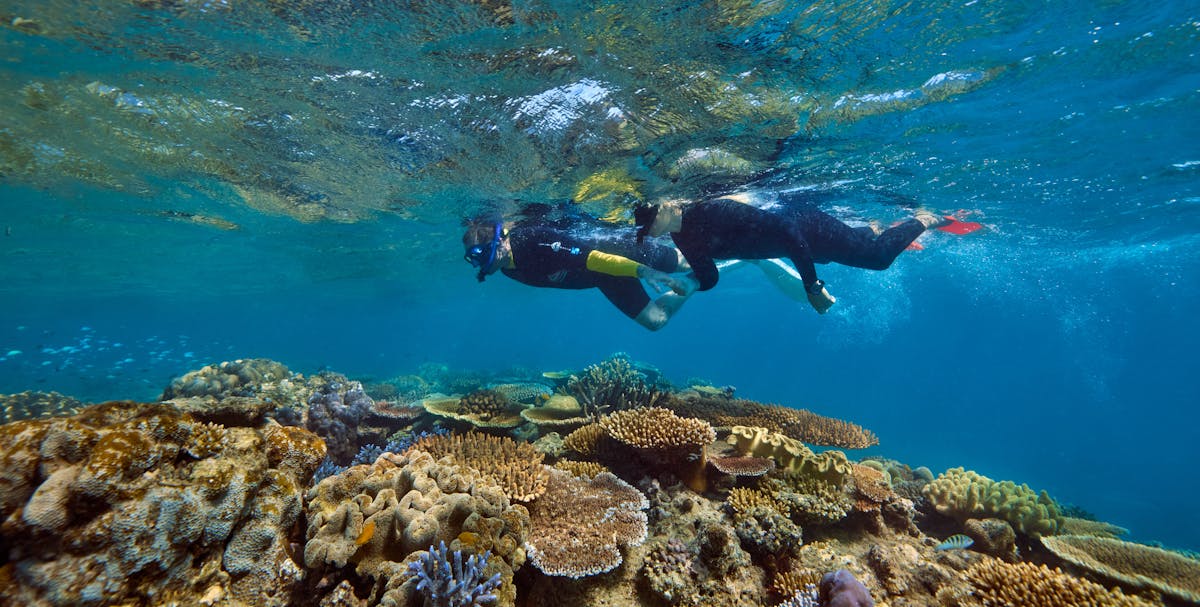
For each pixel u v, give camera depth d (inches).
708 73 230.5
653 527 185.8
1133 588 183.5
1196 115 334.6
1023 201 550.3
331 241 703.1
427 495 139.9
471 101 253.0
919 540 215.9
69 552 91.4
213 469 113.8
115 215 548.7
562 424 279.3
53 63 227.9
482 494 148.1
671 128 280.8
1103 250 948.0
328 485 141.4
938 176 423.8
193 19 191.9
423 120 276.1
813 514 201.2
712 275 267.9
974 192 492.4
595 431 239.9
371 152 330.0
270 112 276.8
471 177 362.9
